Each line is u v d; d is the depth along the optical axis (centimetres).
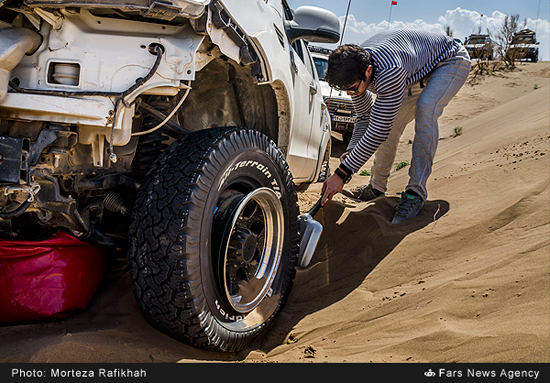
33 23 188
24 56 190
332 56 294
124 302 233
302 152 413
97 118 186
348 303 253
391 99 298
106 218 253
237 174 231
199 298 197
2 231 209
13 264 211
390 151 422
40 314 211
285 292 268
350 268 296
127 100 190
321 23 355
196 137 222
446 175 445
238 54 235
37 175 188
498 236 263
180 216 194
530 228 255
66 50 191
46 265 216
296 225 284
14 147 178
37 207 199
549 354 156
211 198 206
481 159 467
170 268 193
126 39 196
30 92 184
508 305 194
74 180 211
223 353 216
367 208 375
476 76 2184
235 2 230
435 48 343
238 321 230
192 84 284
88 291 229
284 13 380
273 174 261
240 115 305
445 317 201
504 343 169
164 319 201
